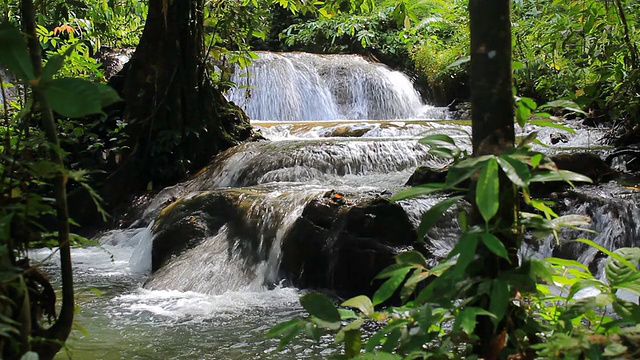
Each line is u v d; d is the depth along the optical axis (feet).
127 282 19.84
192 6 30.45
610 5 20.92
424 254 17.03
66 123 25.79
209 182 28.40
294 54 49.06
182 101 30.53
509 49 6.34
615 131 29.91
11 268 5.61
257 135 33.17
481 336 6.23
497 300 5.65
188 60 30.48
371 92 47.47
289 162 27.09
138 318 15.70
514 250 6.17
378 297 6.21
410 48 52.37
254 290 18.74
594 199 19.51
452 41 49.96
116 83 30.99
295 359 12.51
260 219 20.21
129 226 27.22
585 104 14.25
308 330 5.83
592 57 23.52
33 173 6.09
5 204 6.16
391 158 27.37
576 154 22.15
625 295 14.96
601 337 5.67
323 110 46.37
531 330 6.20
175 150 30.01
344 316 6.15
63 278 6.51
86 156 29.14
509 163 5.49
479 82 6.34
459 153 6.15
